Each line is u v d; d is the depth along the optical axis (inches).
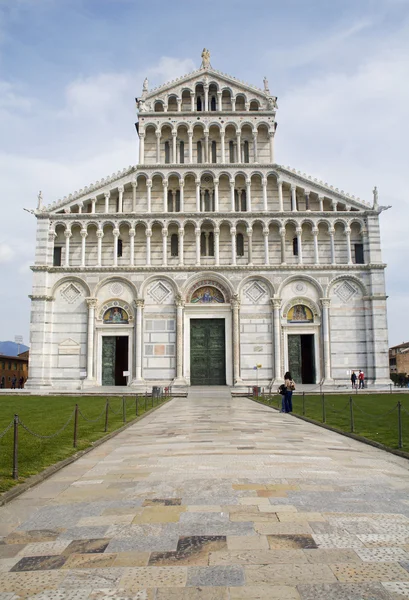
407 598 285.1
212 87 2554.1
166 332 2352.4
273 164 2432.3
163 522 410.9
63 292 2370.8
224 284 2383.1
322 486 519.2
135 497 487.8
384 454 720.3
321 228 2444.6
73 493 510.9
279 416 1291.8
